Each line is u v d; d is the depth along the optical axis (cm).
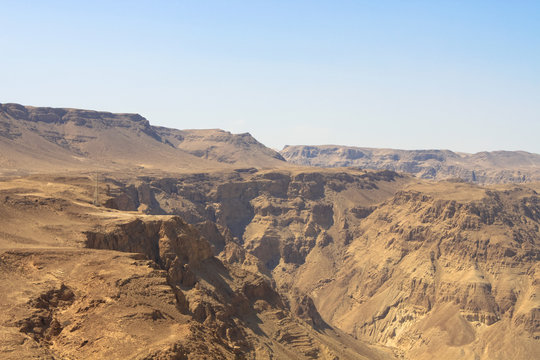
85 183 16788
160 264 11844
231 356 7231
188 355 6322
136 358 6050
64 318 7019
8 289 7369
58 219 11362
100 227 11269
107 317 6888
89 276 7962
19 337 6294
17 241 9700
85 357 6203
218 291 12656
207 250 13762
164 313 7338
